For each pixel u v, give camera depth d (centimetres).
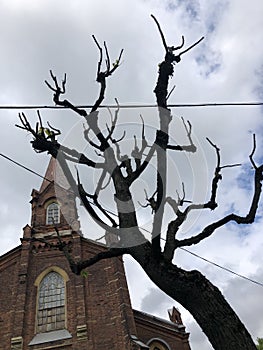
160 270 445
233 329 416
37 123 612
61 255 2098
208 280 454
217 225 529
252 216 530
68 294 1889
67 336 1683
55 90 648
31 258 2095
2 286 1961
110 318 1764
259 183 557
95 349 1636
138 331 2219
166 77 600
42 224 2439
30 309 1827
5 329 1739
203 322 432
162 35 632
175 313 2734
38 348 1644
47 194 2709
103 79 629
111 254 542
